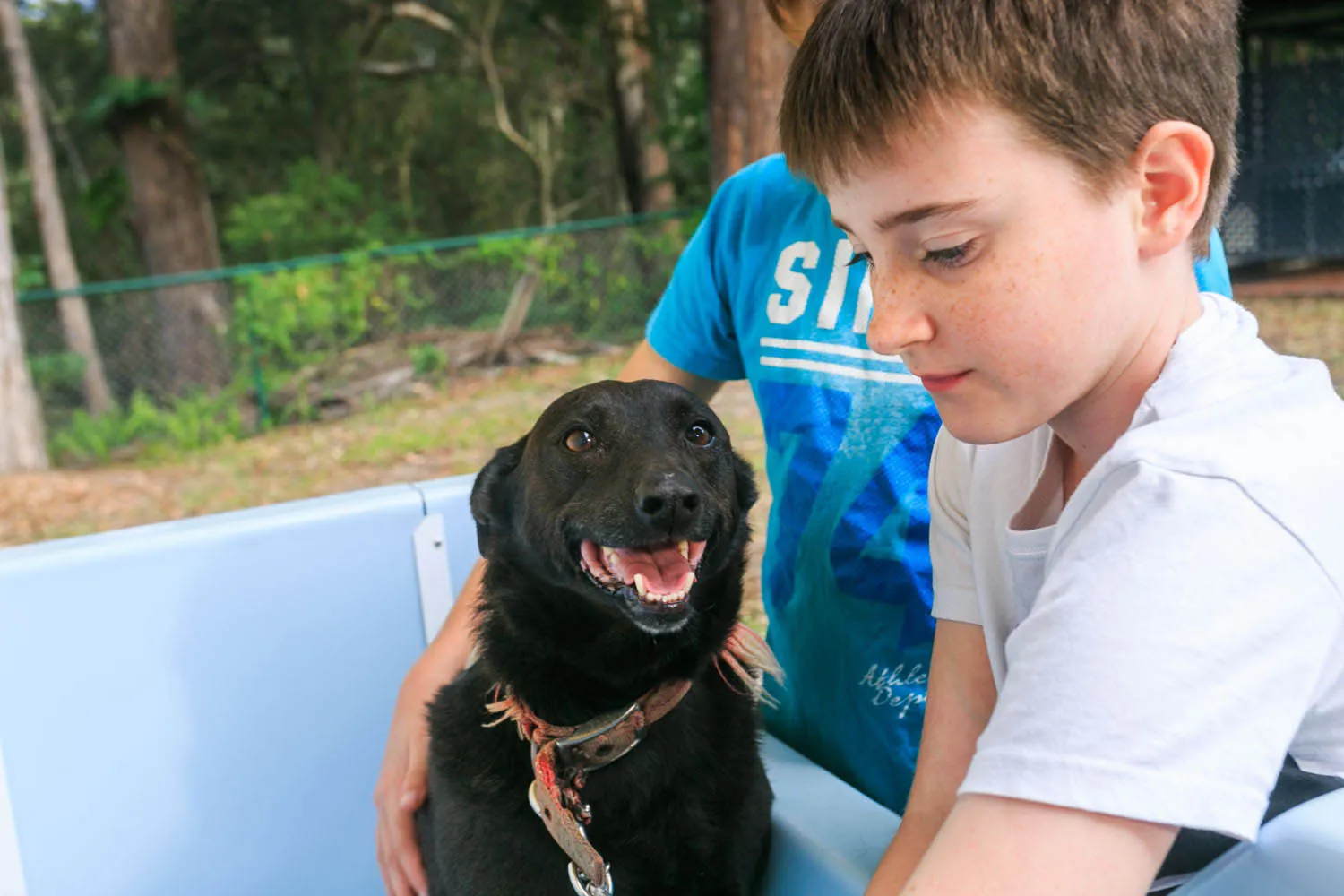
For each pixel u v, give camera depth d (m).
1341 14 14.16
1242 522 1.05
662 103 20.86
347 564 2.64
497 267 14.71
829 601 2.21
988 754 1.10
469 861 1.86
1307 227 15.51
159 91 16.20
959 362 1.19
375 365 13.68
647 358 2.62
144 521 8.94
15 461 11.55
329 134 26.30
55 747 2.40
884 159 1.13
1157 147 1.11
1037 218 1.11
